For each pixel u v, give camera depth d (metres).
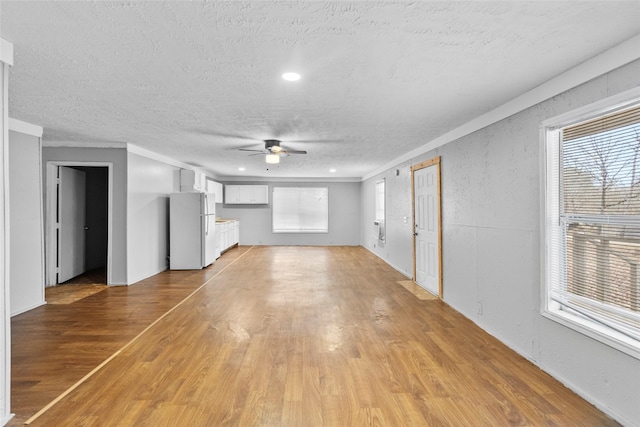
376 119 3.95
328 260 8.38
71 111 3.70
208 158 7.07
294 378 2.63
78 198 6.39
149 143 5.50
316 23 1.93
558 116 2.59
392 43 2.17
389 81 2.79
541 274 2.77
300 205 11.50
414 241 5.98
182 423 2.08
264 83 2.86
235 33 2.05
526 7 1.77
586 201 2.44
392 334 3.54
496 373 2.71
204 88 2.98
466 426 2.05
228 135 4.86
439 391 2.44
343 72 2.62
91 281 6.01
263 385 2.52
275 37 2.09
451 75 2.65
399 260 7.02
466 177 4.09
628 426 2.03
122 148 5.54
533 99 2.89
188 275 6.54
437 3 1.74
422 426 2.05
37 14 1.85
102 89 3.01
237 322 3.89
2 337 2.13
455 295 4.41
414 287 5.61
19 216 4.25
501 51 2.25
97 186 7.26
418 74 2.65
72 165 5.53
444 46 2.20
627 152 2.12
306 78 2.75
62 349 3.16
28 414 2.17
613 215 2.21
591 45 2.15
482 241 3.72
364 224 10.91
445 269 4.73
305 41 2.14
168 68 2.56
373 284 5.83
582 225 2.48
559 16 1.84
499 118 3.39
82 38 2.12
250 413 2.18
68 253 6.06
